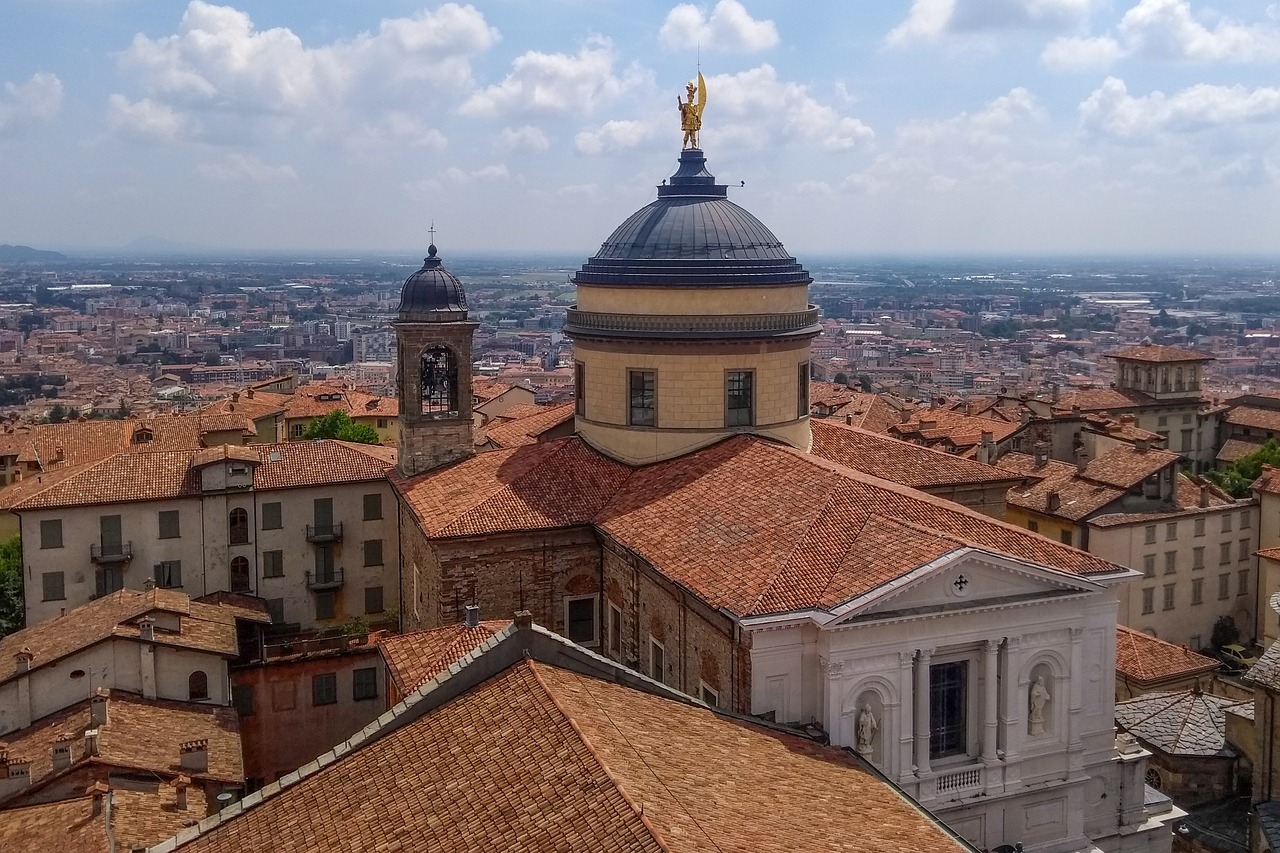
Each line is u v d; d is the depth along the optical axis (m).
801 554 43.19
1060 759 44.88
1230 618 96.06
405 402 63.12
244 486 78.81
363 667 61.47
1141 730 62.94
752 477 51.72
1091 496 93.38
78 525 75.75
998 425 124.06
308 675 60.62
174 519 77.75
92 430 114.19
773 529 45.94
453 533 52.19
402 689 42.19
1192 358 147.88
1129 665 72.38
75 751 49.09
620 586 52.59
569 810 25.77
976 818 43.28
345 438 122.50
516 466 59.66
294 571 80.75
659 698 35.59
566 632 54.88
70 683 55.84
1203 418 149.62
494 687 33.00
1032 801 44.38
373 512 82.19
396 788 29.53
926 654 41.66
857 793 33.72
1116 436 110.69
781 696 40.53
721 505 50.09
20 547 80.38
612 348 59.00
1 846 42.44
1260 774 51.34
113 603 62.00
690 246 58.69
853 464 62.28
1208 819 58.56
